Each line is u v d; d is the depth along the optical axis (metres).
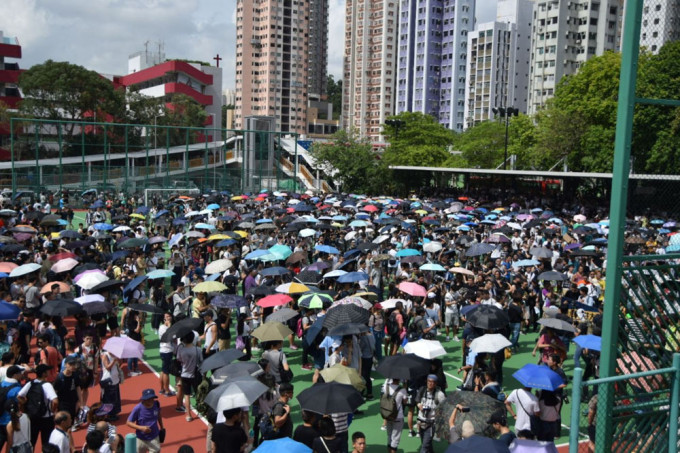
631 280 6.47
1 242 22.17
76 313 12.96
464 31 159.38
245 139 61.56
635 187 26.67
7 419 9.07
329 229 27.23
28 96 77.81
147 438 9.22
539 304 18.98
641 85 22.03
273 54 186.75
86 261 20.36
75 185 54.97
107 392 11.34
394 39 189.12
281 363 11.42
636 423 6.34
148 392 9.28
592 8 122.06
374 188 69.62
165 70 110.31
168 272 16.50
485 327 12.73
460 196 54.75
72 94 77.31
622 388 6.39
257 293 15.73
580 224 34.06
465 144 78.81
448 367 15.55
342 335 11.53
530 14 146.00
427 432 9.90
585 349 13.09
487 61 141.62
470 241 24.91
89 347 11.97
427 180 61.84
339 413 8.40
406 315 15.84
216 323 13.10
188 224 36.28
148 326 18.95
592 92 55.69
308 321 14.83
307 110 194.38
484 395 9.04
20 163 56.66
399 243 24.31
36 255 20.84
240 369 9.84
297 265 20.89
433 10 161.12
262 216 33.72
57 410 9.39
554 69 122.50
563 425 12.01
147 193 52.84
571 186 49.69
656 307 6.62
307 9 191.25
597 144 50.88
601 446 6.19
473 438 7.07
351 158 69.69
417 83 166.38
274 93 187.62
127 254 20.47
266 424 9.09
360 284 18.28
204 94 118.75
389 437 10.24
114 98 81.12
